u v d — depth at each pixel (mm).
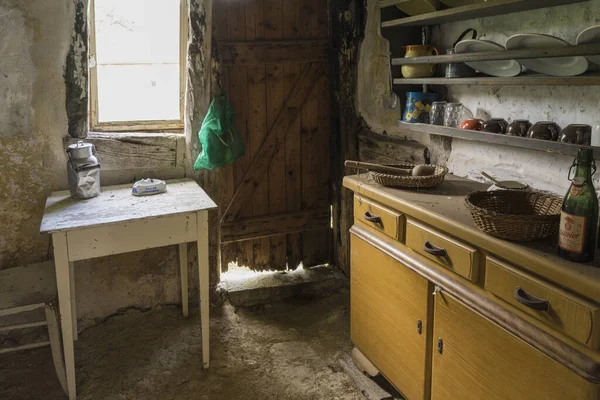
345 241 3289
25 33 2424
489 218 1464
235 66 3002
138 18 2822
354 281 2318
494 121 1941
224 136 2824
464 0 2143
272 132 3172
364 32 2863
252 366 2506
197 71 2754
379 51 2736
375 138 2844
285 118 3184
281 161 3238
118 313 2926
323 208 3416
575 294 1276
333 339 2746
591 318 1220
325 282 3264
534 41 1647
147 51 2875
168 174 2883
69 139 2617
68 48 2512
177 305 3045
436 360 1809
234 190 3170
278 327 2873
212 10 2705
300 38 3129
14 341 2666
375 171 2201
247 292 3113
